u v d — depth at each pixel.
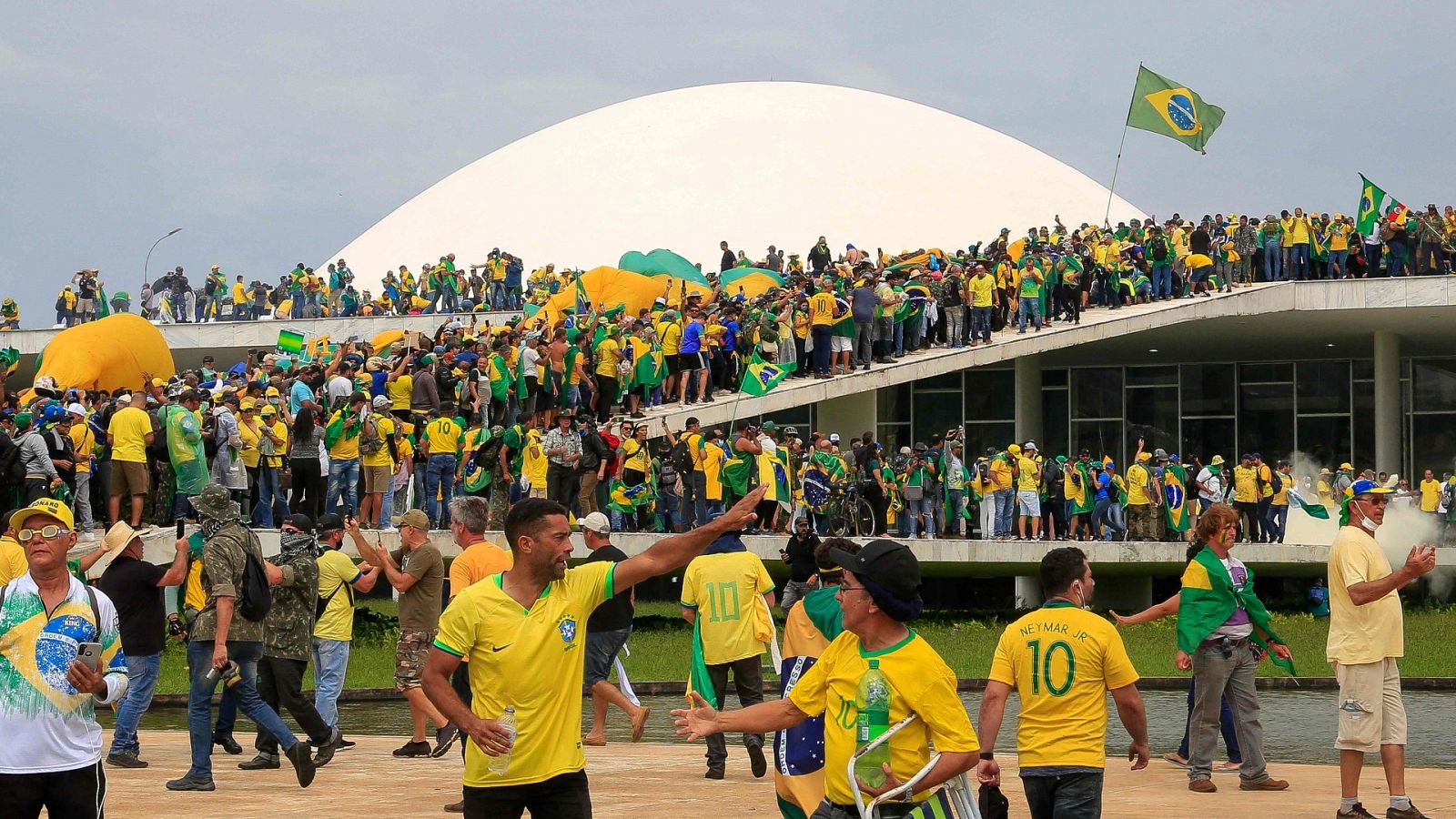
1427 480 32.72
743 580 10.78
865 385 28.45
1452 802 9.85
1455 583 34.31
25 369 40.62
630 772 11.40
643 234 48.78
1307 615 30.34
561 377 22.75
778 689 19.84
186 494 17.72
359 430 19.34
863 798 5.36
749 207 49.34
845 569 5.46
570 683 5.93
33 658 6.28
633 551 23.25
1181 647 10.42
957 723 5.36
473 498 10.95
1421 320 34.81
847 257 31.66
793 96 58.62
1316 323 35.09
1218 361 41.25
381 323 38.44
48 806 6.37
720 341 26.55
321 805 9.47
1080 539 28.84
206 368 25.83
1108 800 10.01
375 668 20.08
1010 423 40.69
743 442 22.56
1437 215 33.53
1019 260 32.22
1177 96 33.88
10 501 16.98
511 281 37.88
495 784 5.85
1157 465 29.61
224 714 12.30
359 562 23.64
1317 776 11.33
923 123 56.16
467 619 5.84
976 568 30.09
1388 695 9.00
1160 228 33.81
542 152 56.06
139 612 11.15
